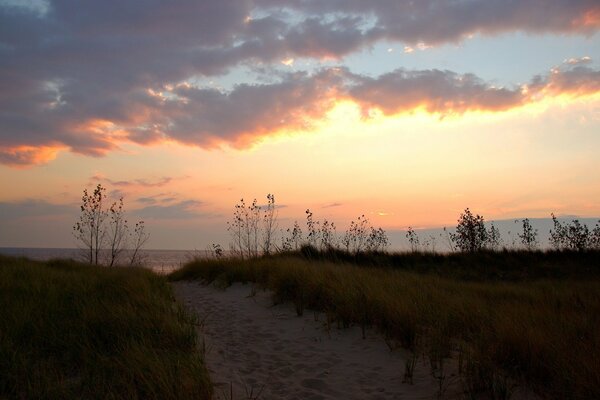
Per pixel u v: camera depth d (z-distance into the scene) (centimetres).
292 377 567
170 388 438
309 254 1644
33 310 707
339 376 569
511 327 591
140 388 456
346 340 711
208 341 719
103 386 458
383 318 732
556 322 656
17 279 1037
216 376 550
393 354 633
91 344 581
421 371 566
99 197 1973
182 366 498
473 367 502
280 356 655
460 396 482
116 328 640
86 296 848
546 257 1675
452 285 1085
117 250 1991
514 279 1477
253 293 1091
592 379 443
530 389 484
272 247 1781
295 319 859
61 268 1586
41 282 977
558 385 464
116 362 516
